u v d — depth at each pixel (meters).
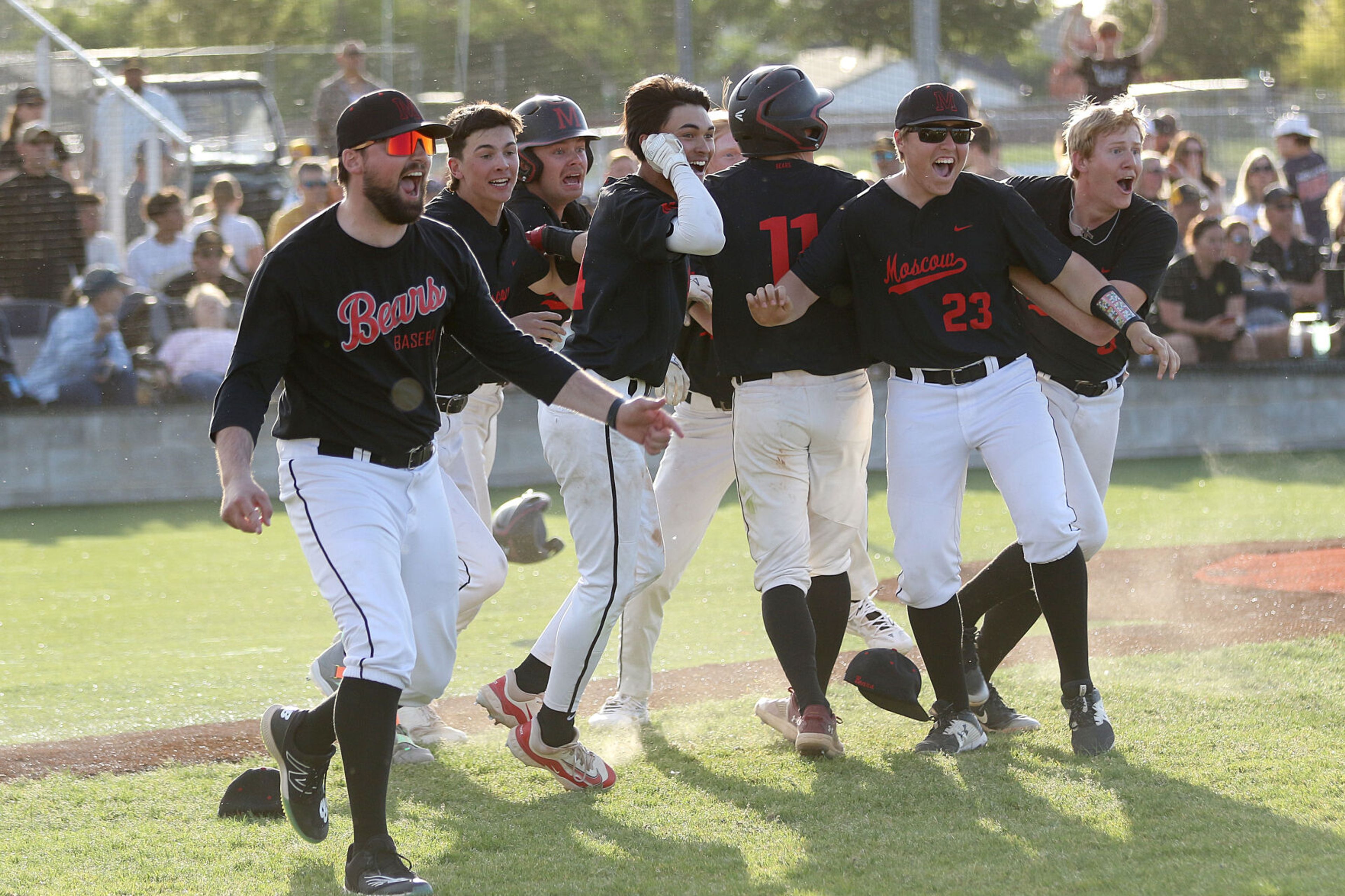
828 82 55.66
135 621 23.78
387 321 11.30
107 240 40.16
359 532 11.38
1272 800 12.46
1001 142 46.69
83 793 14.06
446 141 15.77
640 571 14.31
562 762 13.66
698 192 13.23
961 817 12.38
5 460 37.41
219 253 39.94
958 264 14.27
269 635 22.52
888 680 14.41
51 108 41.78
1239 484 37.25
